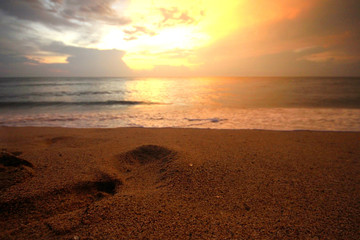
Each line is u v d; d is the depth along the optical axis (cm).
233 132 589
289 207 202
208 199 213
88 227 161
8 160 250
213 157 336
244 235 160
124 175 275
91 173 264
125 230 159
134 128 654
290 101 1423
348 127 671
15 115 926
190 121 786
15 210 182
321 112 980
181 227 166
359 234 164
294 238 158
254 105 1241
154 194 217
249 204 206
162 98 1653
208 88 2928
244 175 272
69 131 605
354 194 229
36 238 149
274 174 279
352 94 1931
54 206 195
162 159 319
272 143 456
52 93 2056
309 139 503
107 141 466
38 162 294
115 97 1731
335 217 186
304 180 263
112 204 191
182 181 246
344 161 338
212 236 157
